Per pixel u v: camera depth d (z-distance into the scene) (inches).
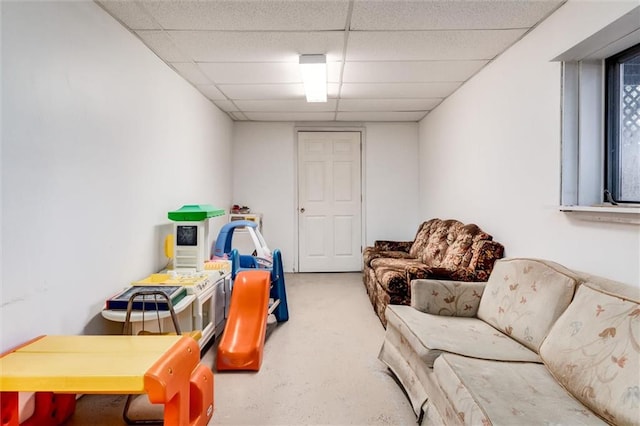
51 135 68.6
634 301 52.9
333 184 217.3
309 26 94.7
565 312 63.1
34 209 64.7
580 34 77.9
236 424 71.6
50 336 64.9
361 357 102.2
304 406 77.9
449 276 102.7
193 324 95.3
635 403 43.8
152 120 109.8
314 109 186.2
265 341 113.9
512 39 103.0
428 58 117.2
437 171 180.9
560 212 86.7
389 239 219.0
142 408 75.6
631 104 76.3
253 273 109.6
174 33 98.2
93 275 81.0
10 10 59.6
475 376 57.6
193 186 144.8
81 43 77.0
